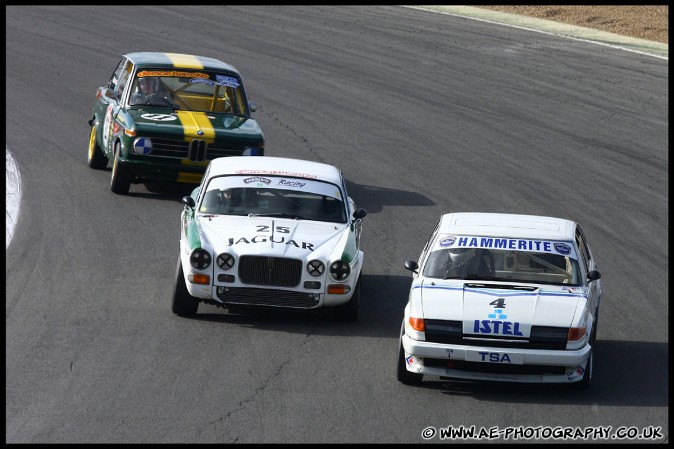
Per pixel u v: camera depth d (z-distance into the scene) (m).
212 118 64.31
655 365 41.12
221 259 42.56
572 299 38.19
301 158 74.81
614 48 117.00
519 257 40.56
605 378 39.31
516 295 38.19
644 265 56.56
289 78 98.75
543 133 85.69
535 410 35.50
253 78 97.69
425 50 112.88
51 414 33.22
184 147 61.78
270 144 77.69
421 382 37.88
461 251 40.88
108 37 110.44
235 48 108.88
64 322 42.22
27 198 61.19
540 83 101.50
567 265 40.31
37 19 116.38
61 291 46.25
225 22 120.94
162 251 53.50
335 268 43.03
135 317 43.41
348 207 48.59
